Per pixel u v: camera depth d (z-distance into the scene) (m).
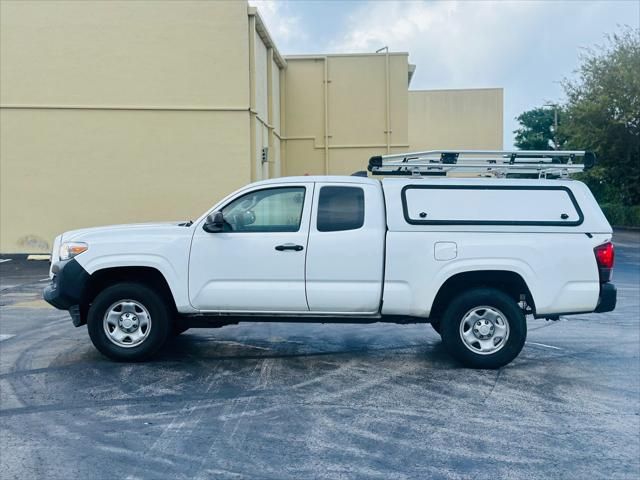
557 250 6.99
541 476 4.59
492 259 6.97
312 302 7.07
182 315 7.27
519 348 7.07
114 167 18.66
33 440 5.14
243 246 7.07
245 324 9.61
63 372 6.97
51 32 18.39
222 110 18.62
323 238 7.04
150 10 18.47
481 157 7.54
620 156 35.09
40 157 18.55
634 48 34.81
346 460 4.82
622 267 18.06
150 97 18.58
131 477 4.52
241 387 6.51
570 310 7.02
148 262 7.10
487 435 5.32
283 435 5.28
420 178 7.32
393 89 25.20
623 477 4.59
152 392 6.32
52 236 18.69
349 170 25.38
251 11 18.77
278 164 24.62
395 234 7.03
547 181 7.23
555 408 5.96
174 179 18.67
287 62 25.08
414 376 6.93
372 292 7.01
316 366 7.30
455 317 7.09
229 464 4.73
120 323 7.27
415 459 4.85
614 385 6.68
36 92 18.45
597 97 34.72
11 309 10.89
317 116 25.23
